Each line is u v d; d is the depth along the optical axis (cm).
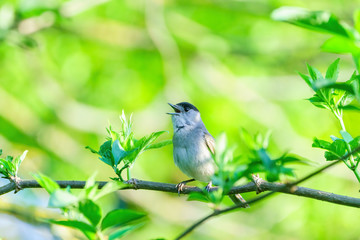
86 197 372
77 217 378
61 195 340
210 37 1533
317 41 1598
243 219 1276
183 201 1327
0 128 1387
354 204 502
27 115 1397
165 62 1392
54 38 1503
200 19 1611
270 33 1584
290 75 1556
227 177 380
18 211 1083
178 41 1559
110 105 1452
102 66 1505
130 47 1512
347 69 1539
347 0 1560
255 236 1234
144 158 1290
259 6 1484
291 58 1570
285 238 1217
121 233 369
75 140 1380
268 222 1255
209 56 1527
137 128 1357
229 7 1495
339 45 318
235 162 369
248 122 1349
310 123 1366
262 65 1575
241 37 1561
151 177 1294
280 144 1327
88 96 1474
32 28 1259
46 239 1077
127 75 1498
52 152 1355
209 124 1324
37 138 1370
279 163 351
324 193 511
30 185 587
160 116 1373
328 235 1195
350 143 444
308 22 308
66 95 1427
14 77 1435
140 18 1561
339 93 451
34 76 1419
